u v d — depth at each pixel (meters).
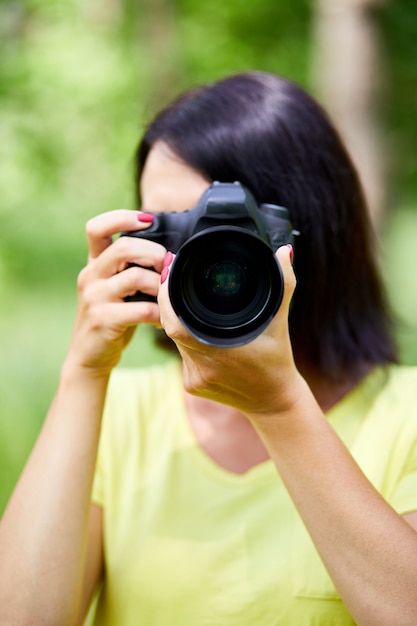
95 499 1.46
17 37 6.50
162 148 1.48
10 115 6.09
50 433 1.34
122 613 1.39
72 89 6.06
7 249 5.36
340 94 4.40
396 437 1.38
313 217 1.49
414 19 5.95
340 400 1.47
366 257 1.58
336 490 1.16
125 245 1.33
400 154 6.01
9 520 1.31
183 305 1.11
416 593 1.12
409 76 5.99
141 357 3.96
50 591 1.27
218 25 6.79
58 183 6.05
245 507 1.39
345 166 1.55
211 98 1.48
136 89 6.14
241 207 1.27
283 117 1.48
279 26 6.71
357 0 4.35
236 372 1.15
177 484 1.45
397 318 1.70
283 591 1.31
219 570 1.35
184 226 1.36
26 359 4.42
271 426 1.19
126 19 6.63
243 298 1.12
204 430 1.49
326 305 1.51
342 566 1.15
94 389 1.36
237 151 1.44
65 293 5.18
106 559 1.43
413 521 1.27
